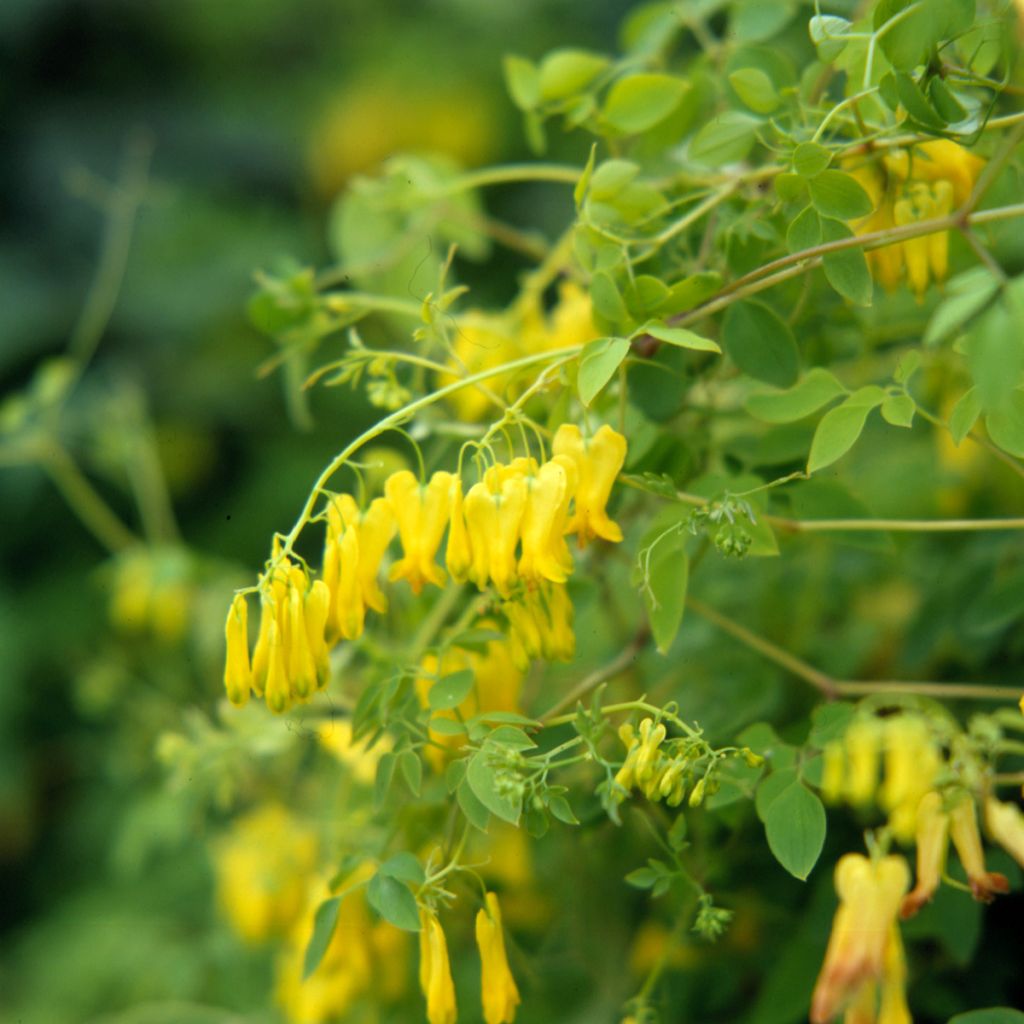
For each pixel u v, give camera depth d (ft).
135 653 4.44
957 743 3.13
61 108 7.55
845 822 3.34
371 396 3.26
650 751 3.11
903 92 3.10
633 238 3.26
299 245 7.14
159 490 4.33
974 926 3.22
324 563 3.10
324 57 8.14
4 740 6.03
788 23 3.42
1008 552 3.39
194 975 3.79
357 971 3.34
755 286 3.15
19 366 6.77
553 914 3.45
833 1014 3.05
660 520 3.19
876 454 3.63
